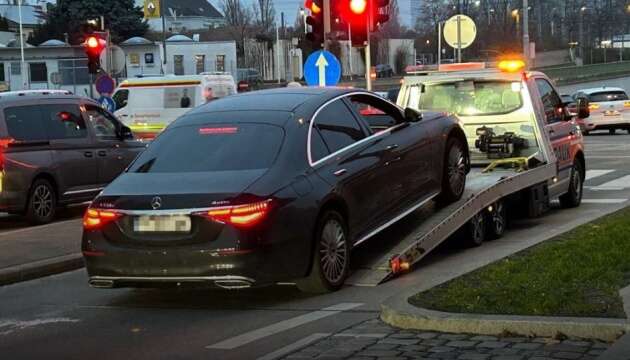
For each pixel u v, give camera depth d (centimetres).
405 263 832
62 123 1384
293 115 788
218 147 767
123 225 713
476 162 1187
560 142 1270
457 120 1020
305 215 724
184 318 707
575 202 1353
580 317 590
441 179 955
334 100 838
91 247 726
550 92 1298
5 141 1276
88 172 1412
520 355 543
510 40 6662
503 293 665
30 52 5903
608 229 951
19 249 1042
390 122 918
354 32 1584
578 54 8162
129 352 608
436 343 581
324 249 757
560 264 768
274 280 701
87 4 8038
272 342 614
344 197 778
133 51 6656
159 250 696
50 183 1348
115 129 1494
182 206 694
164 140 802
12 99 1317
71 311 755
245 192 693
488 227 1042
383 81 6222
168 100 2745
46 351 621
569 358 532
